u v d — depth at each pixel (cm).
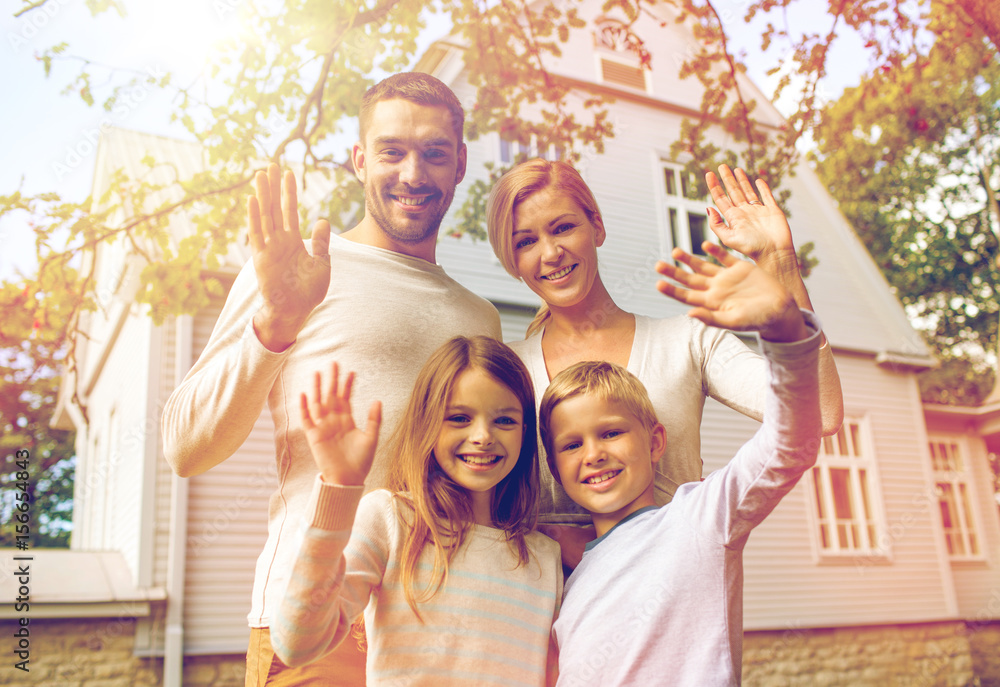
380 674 124
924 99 1273
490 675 126
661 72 1019
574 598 137
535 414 153
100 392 1060
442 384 138
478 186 538
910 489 1028
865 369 1064
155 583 608
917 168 1677
